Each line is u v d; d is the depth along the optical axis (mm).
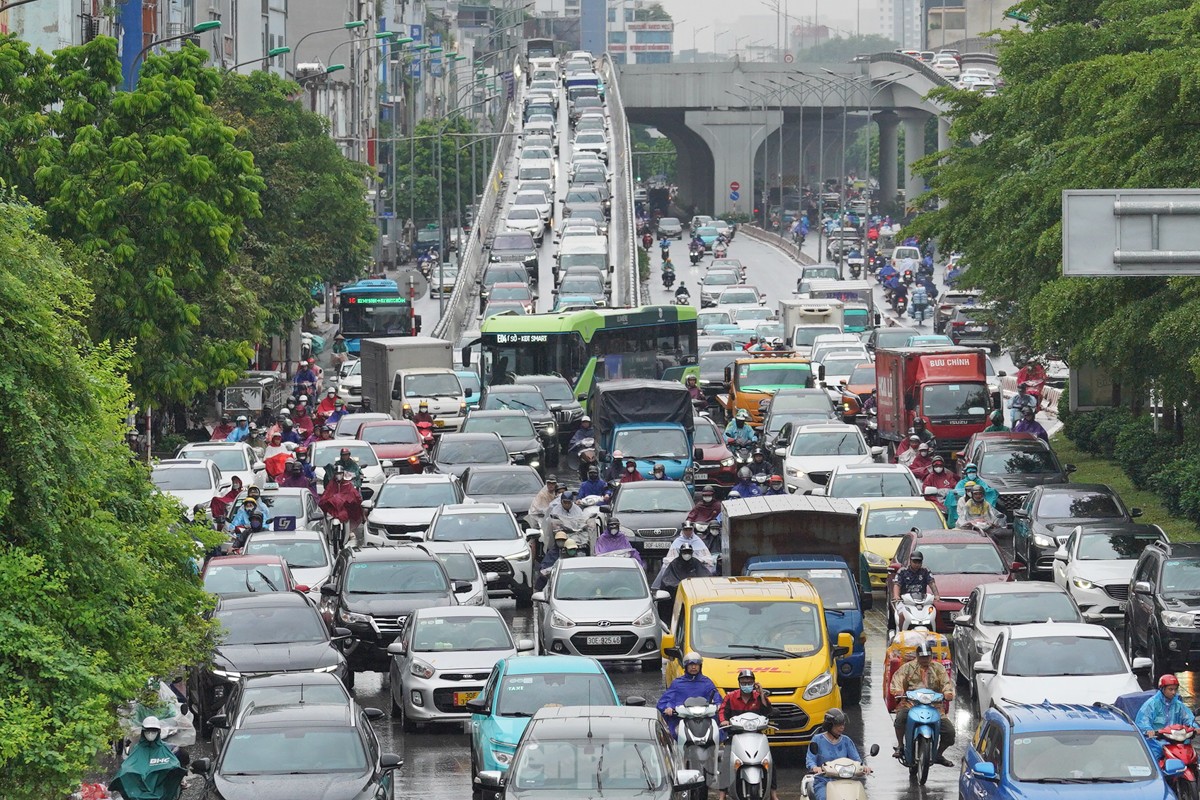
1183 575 87062
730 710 67375
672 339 192500
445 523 110750
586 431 152875
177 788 61688
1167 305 110188
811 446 143000
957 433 158125
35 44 179500
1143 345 116188
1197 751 69312
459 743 78000
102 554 53281
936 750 69375
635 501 117688
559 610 91062
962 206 165750
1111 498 112500
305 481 128875
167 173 126500
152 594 58438
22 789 46906
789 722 73125
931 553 98250
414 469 152375
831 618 84688
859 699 85188
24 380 48438
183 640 62812
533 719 58938
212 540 64938
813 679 73688
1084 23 161250
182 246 126312
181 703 81812
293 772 59156
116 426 60031
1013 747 57906
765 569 88750
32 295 49375
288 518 117188
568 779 55750
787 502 99500
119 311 123375
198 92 133750
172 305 125062
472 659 79812
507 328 184000
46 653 48469
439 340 195125
